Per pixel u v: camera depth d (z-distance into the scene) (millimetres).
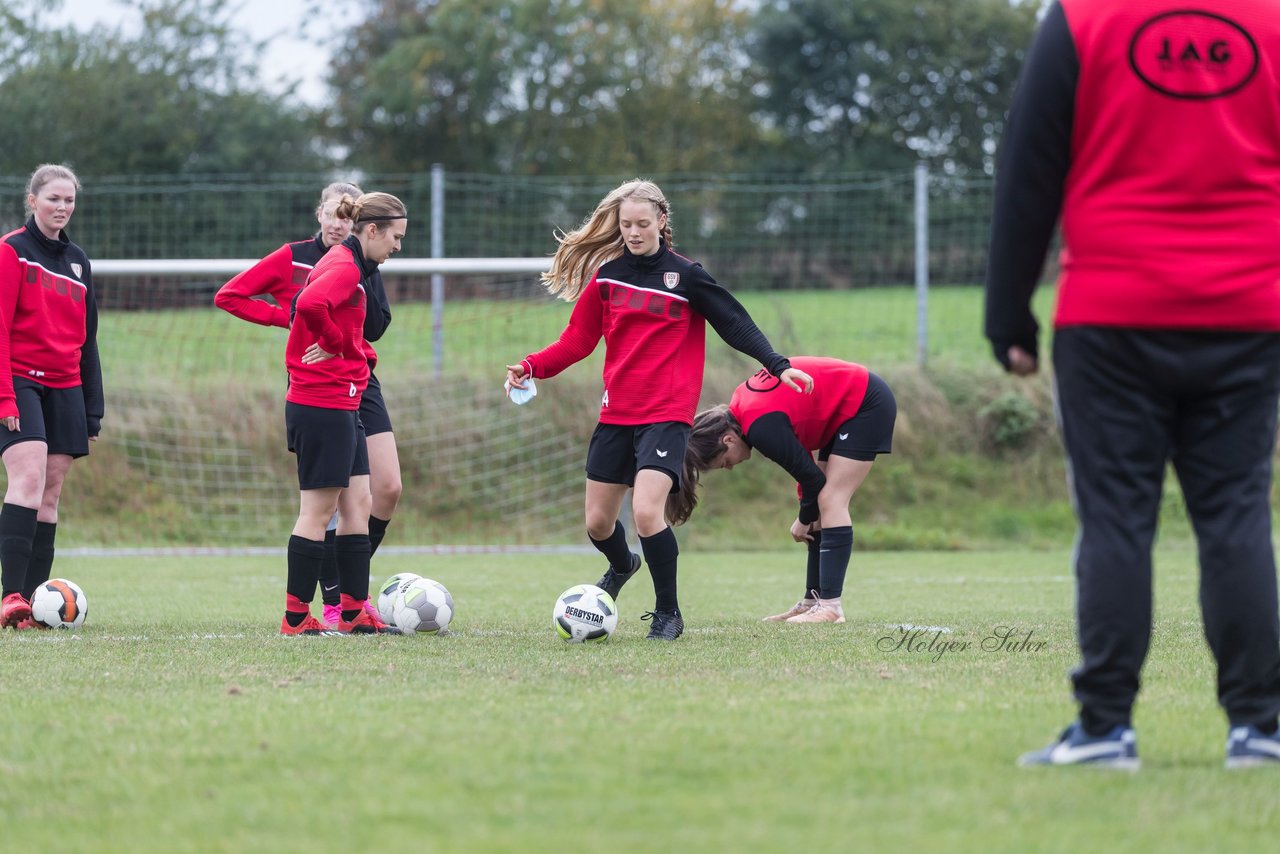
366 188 91875
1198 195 10492
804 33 144875
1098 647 10719
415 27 135500
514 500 50844
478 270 38500
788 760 10914
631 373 20578
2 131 98812
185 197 70500
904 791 9938
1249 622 10758
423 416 52312
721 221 78562
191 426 51281
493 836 8781
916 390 56719
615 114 133750
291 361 20828
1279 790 9961
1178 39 10500
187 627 22719
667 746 11430
